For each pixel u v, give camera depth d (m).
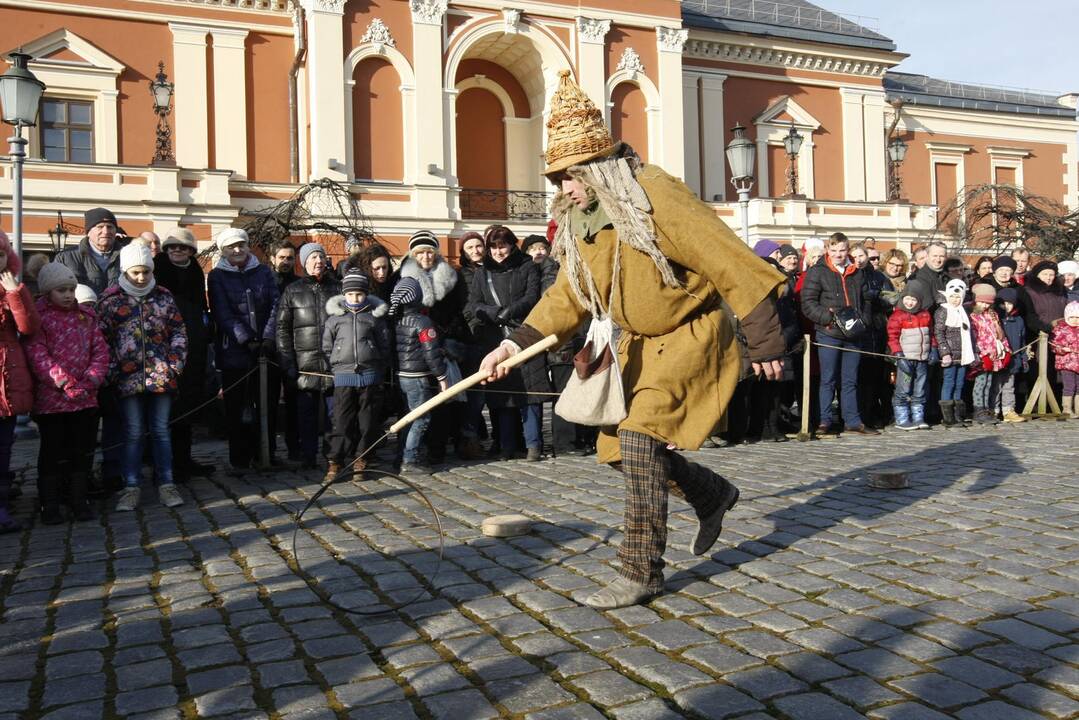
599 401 3.62
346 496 6.50
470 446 8.39
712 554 4.46
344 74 21.95
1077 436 8.98
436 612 3.71
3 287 5.61
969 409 11.39
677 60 25.62
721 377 3.67
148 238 8.10
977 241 22.39
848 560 4.30
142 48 22.47
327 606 3.86
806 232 26.48
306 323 7.71
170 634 3.56
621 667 3.06
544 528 5.21
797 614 3.54
